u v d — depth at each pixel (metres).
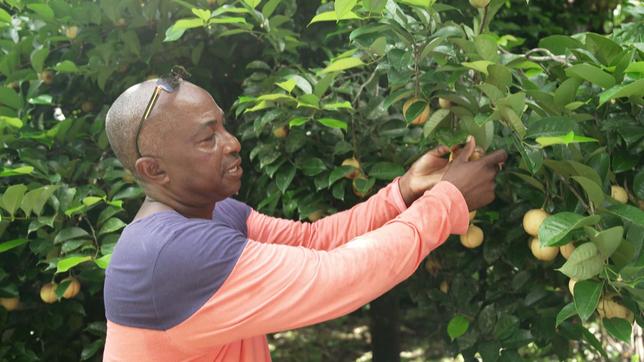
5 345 2.49
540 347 2.36
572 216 1.41
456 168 1.45
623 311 1.61
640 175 1.69
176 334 1.25
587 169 1.53
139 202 2.61
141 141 1.33
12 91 2.44
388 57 1.69
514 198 2.10
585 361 3.27
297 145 2.17
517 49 3.69
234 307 1.22
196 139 1.33
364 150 2.27
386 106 1.75
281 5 2.73
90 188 2.30
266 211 2.64
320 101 2.17
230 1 2.49
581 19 4.24
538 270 2.21
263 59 2.81
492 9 1.78
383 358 3.51
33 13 2.72
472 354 2.30
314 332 5.44
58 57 2.84
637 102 1.63
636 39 2.02
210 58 2.84
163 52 2.72
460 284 2.38
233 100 3.01
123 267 1.27
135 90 1.35
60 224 2.26
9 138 2.37
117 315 1.28
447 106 1.78
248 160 2.79
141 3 2.62
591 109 1.77
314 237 1.72
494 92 1.53
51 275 2.46
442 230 1.34
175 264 1.22
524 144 1.58
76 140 2.59
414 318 5.35
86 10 2.63
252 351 1.45
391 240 1.27
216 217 1.63
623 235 1.56
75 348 2.75
